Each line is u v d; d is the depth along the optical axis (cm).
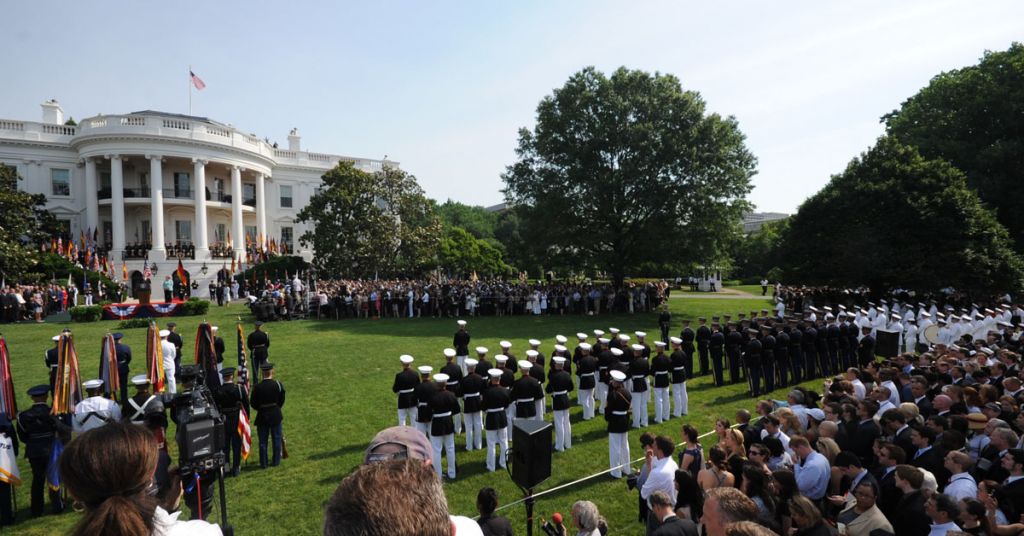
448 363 1234
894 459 676
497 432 1062
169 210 4722
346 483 171
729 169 3491
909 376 1113
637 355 1290
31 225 3556
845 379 1125
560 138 3719
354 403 1426
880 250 2970
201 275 4197
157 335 1388
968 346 1463
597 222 3694
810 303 3559
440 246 5916
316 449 1121
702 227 3478
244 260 4538
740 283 7406
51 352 1271
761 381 1786
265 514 854
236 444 1002
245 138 4825
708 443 1188
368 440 1167
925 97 4112
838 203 3238
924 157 3703
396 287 3406
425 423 1068
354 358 1970
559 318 3222
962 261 2845
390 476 170
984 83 3678
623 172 3475
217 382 1346
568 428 1155
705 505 423
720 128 3497
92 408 919
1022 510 585
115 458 208
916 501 591
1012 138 3638
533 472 652
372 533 144
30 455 852
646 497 692
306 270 4247
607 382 1370
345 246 4012
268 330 2625
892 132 4350
